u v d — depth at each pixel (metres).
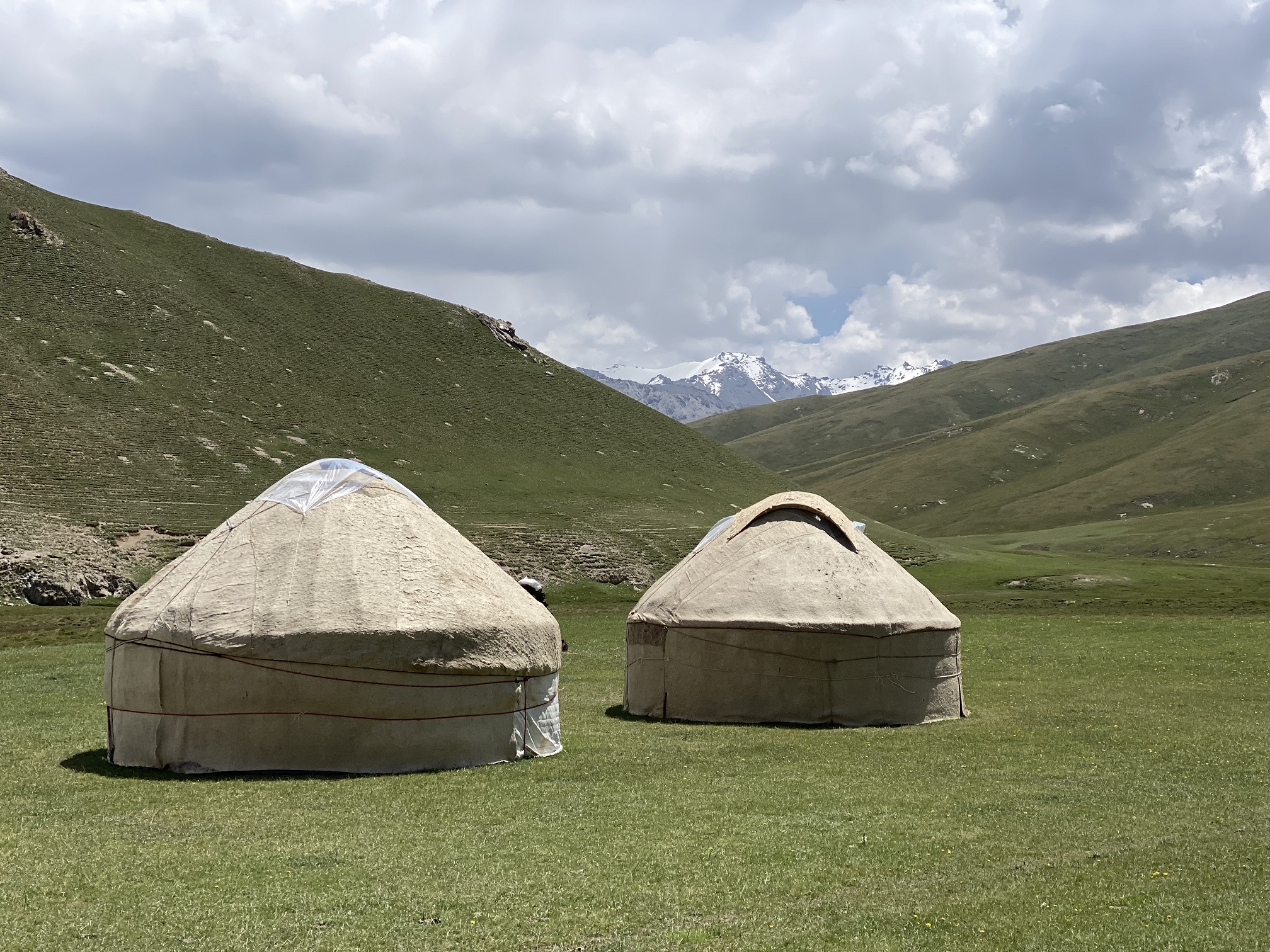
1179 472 158.25
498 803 10.62
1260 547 109.56
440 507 72.81
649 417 119.31
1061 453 192.38
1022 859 8.84
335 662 12.11
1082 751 14.05
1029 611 47.28
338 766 12.16
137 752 12.30
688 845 9.12
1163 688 20.47
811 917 7.39
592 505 82.00
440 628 12.57
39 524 50.31
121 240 107.12
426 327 120.62
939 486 182.50
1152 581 73.44
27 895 7.49
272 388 88.38
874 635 16.72
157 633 12.20
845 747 14.30
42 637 30.94
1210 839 9.48
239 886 7.76
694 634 17.09
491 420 101.56
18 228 96.44
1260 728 15.78
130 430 70.31
